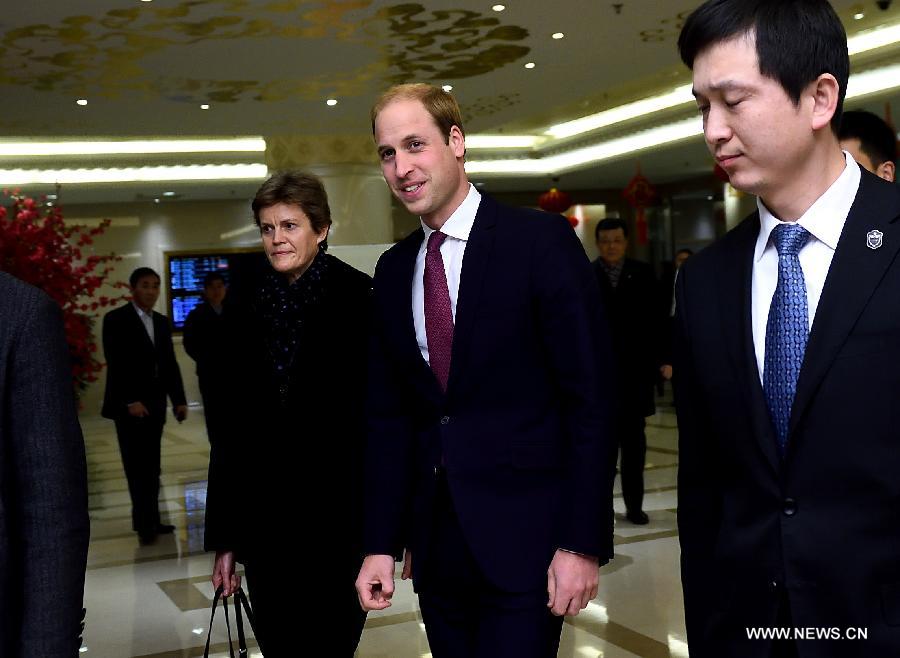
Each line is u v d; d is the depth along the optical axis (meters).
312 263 2.98
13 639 1.58
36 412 1.60
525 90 11.22
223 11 7.51
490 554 2.08
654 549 5.50
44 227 4.48
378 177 14.53
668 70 12.20
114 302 4.73
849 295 1.44
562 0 7.66
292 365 2.90
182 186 16.38
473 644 2.21
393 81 10.40
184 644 4.38
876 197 1.49
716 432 1.61
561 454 2.15
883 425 1.42
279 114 11.88
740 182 1.49
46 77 9.37
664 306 6.12
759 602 1.52
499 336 2.13
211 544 2.91
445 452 2.14
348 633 2.89
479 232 2.18
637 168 16.36
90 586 5.46
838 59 1.46
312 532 2.86
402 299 2.26
